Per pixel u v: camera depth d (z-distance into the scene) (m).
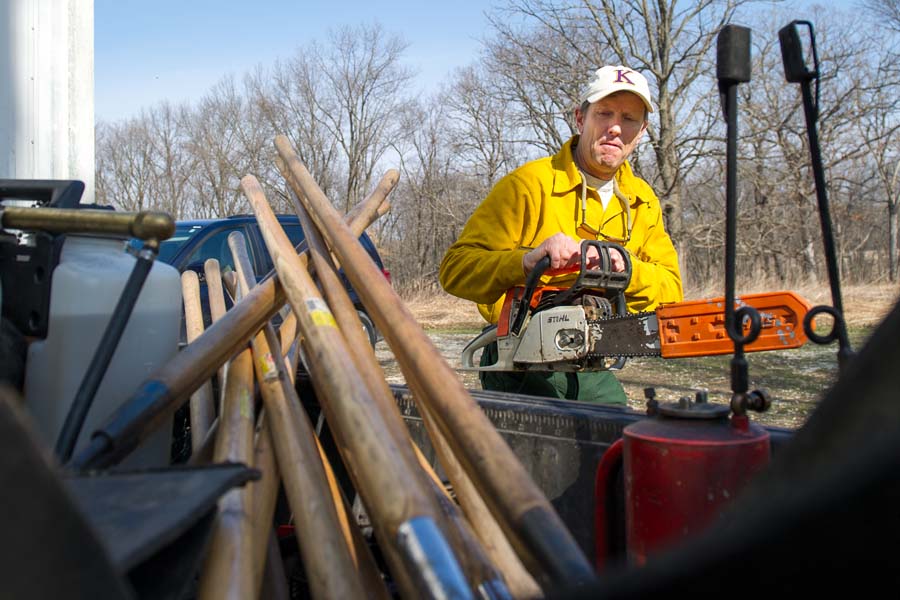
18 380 1.41
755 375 9.11
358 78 35.47
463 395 1.13
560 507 1.74
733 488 1.21
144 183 43.06
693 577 0.65
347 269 1.54
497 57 25.34
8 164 2.96
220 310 2.04
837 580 0.56
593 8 23.00
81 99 3.22
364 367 1.33
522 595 1.07
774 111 23.83
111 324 1.21
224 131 38.50
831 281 1.34
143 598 0.83
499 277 2.49
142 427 1.23
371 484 0.95
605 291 2.38
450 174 32.56
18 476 0.58
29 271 1.44
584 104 2.69
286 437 1.30
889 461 0.54
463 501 1.28
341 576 1.08
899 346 0.61
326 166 36.41
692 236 24.53
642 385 8.77
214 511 0.89
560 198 2.68
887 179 29.39
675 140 23.38
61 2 3.13
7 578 0.58
